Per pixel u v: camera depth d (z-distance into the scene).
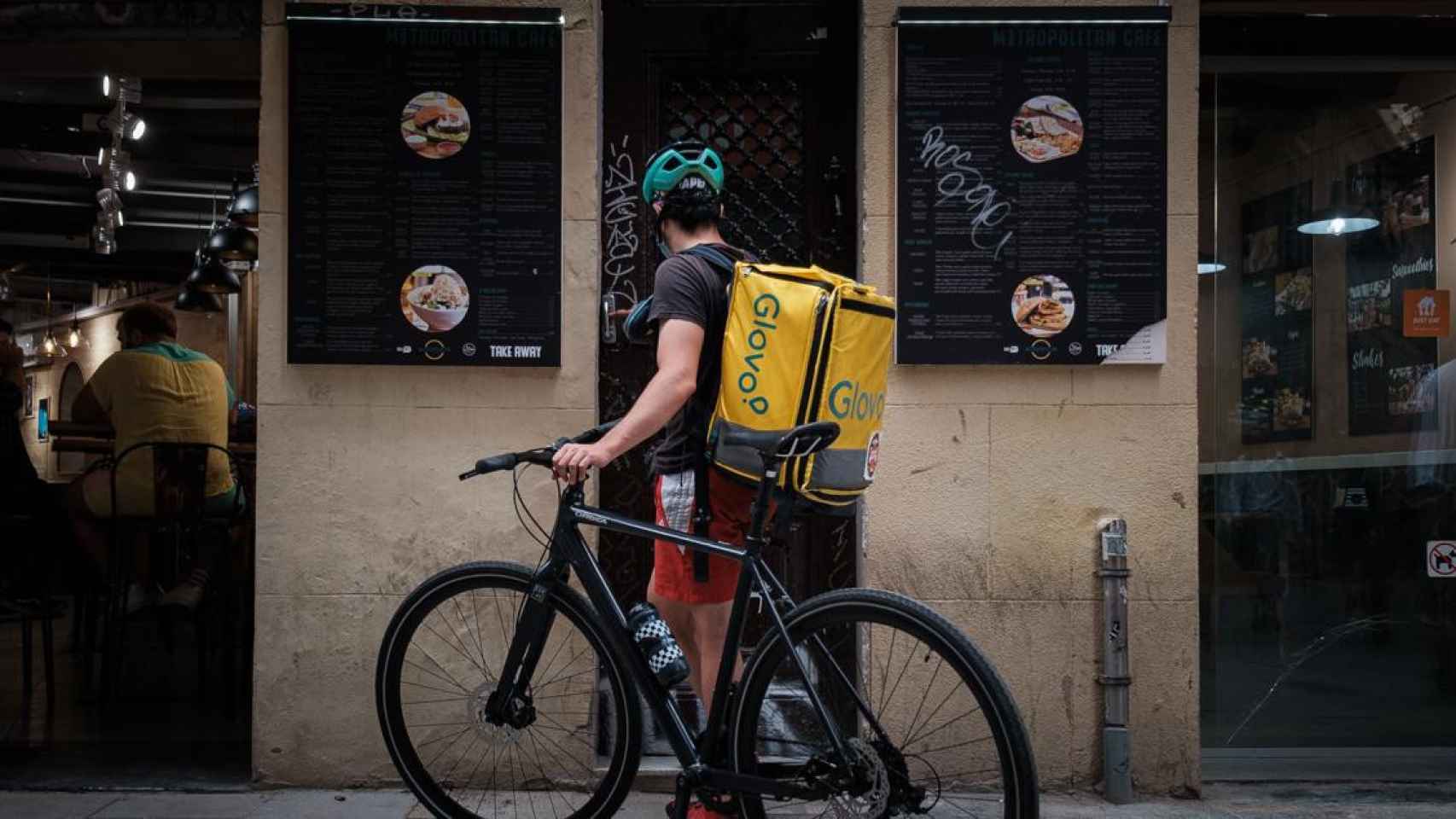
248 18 3.92
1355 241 4.14
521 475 3.74
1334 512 4.09
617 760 2.93
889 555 3.72
